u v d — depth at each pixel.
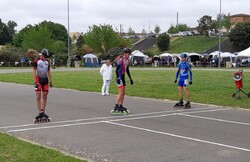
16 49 66.50
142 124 10.73
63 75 32.69
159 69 47.44
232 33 75.06
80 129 9.96
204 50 81.81
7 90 20.86
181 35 102.12
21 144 7.81
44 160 6.62
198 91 18.91
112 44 74.56
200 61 60.84
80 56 70.06
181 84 14.30
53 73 36.19
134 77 30.06
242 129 10.09
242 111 13.44
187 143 8.45
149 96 17.56
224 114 12.69
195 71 40.78
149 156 7.37
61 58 65.50
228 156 7.39
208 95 17.41
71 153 7.52
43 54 10.95
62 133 9.45
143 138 8.93
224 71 40.59
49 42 72.62
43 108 11.10
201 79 27.16
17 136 9.01
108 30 74.56
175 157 7.30
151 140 8.73
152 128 10.14
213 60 59.44
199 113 12.88
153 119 11.59
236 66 57.22
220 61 59.12
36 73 10.91
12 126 10.34
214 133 9.53
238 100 15.83
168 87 21.00
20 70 44.94
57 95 18.50
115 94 18.97
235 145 8.28
